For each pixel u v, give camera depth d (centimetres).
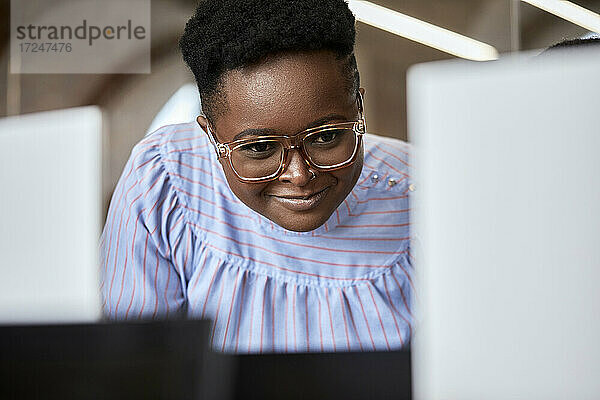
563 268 32
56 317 46
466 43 398
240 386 48
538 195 32
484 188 33
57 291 48
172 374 39
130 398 39
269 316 91
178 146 95
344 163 70
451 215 33
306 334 90
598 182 32
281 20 65
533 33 382
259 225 91
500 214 33
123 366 39
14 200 47
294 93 66
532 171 32
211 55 68
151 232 91
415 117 33
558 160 32
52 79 391
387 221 94
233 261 91
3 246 47
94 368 39
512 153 32
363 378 47
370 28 402
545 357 33
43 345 39
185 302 94
